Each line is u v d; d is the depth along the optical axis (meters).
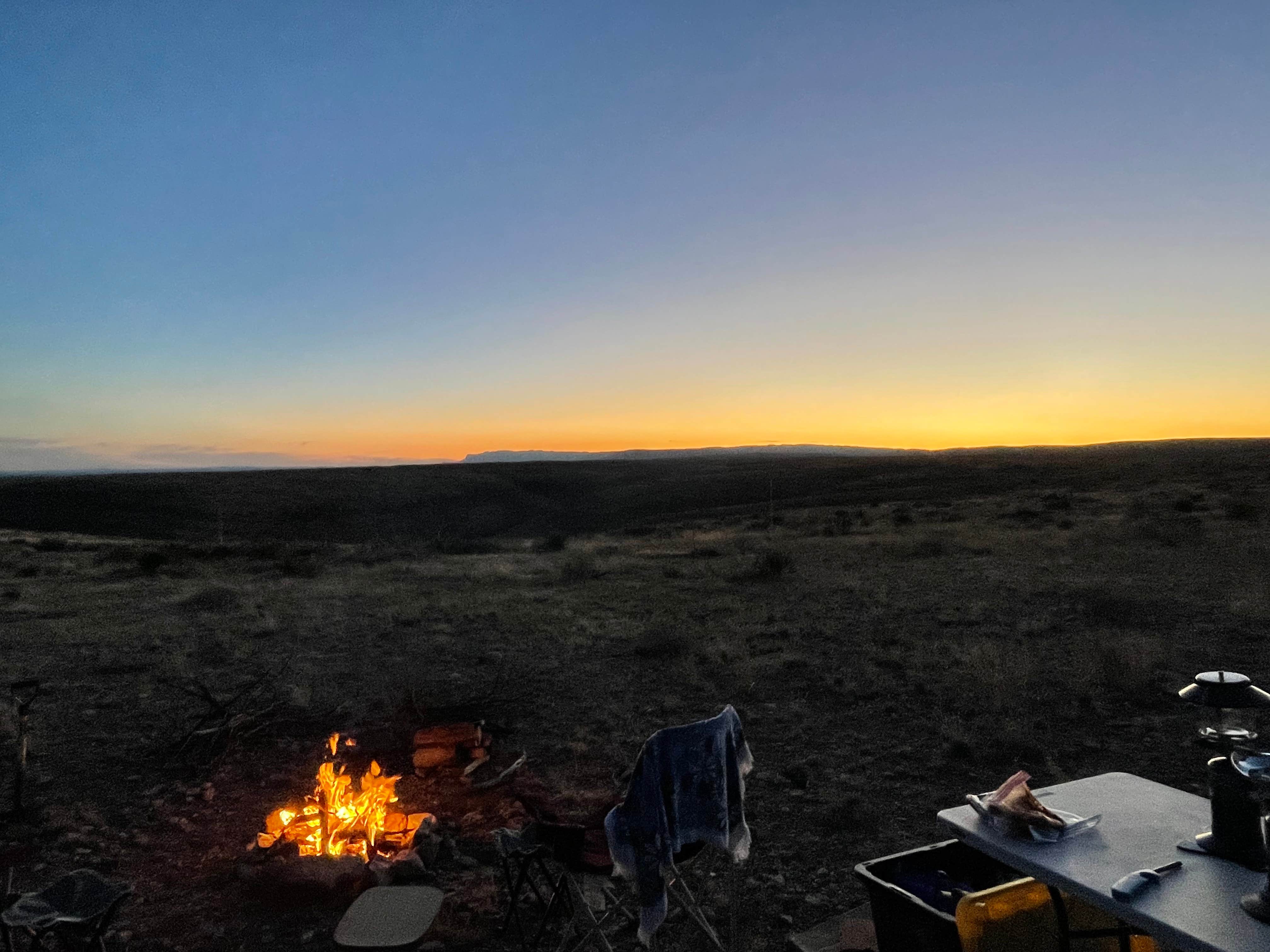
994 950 2.79
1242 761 2.59
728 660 11.88
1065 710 8.55
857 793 6.57
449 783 7.04
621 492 109.69
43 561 34.41
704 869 4.70
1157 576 18.44
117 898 3.59
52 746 8.55
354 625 16.77
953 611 15.38
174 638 15.36
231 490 97.31
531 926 4.56
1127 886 2.44
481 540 47.66
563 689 10.56
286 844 5.61
